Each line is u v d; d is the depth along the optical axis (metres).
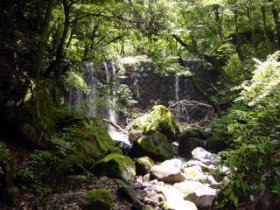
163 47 9.62
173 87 14.31
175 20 9.19
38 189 5.18
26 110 6.09
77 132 6.91
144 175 7.00
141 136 8.94
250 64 9.11
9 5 6.40
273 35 10.32
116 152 7.21
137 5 7.81
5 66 6.45
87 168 6.45
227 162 2.69
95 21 8.59
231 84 9.91
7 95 6.25
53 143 6.18
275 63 4.42
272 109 2.70
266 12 10.06
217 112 10.85
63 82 8.88
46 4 7.37
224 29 11.07
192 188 5.93
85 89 9.74
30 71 7.03
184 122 13.39
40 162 5.62
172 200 5.42
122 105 10.74
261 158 2.48
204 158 8.36
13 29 6.31
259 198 2.98
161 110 10.53
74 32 8.80
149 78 14.09
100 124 8.32
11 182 4.79
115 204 5.13
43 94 6.73
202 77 13.80
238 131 2.83
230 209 3.34
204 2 9.22
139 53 10.21
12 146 5.76
